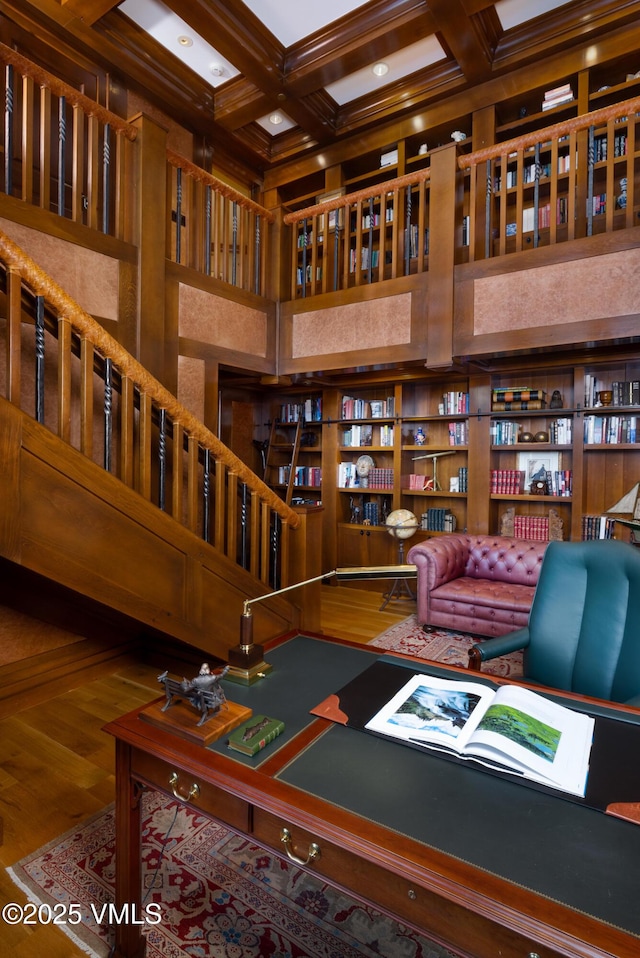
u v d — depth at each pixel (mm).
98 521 2297
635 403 4277
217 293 4113
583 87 4293
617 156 4281
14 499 2025
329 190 5762
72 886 1624
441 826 950
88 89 4504
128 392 2445
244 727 1265
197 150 5414
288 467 6555
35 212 2852
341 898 1602
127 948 1351
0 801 2035
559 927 740
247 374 4676
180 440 2660
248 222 4707
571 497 4547
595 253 3307
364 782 1081
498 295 3646
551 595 2104
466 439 5250
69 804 2023
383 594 5473
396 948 1421
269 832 1066
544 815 983
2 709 2746
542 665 2045
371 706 1406
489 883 818
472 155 3777
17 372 2080
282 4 3984
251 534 3205
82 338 2291
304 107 5023
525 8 4102
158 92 4730
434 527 5414
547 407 4871
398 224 4215
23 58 2729
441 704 1399
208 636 2766
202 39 4352
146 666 3441
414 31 4090
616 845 905
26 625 2883
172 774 1222
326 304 4492
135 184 3434
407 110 5121
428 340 3920
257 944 1429
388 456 5934
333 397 6031
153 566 2510
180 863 1739
